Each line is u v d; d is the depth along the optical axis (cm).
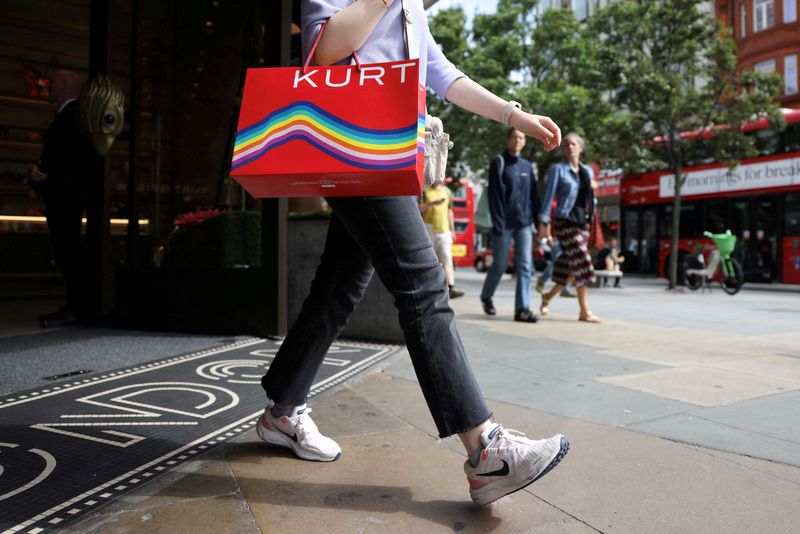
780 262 1459
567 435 225
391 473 187
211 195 713
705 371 348
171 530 148
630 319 660
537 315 679
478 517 157
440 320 164
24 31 913
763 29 2502
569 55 1838
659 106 1399
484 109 181
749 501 166
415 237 165
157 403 258
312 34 160
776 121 1366
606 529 150
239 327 432
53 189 489
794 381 321
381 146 139
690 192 1684
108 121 473
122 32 509
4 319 549
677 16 1345
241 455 201
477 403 161
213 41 629
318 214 454
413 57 165
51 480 175
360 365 350
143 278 477
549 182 598
